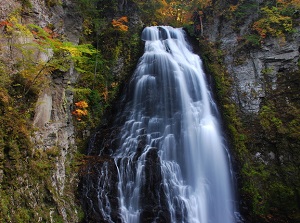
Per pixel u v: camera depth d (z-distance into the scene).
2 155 6.00
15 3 8.67
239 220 11.34
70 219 8.20
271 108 13.34
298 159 11.72
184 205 10.48
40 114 8.23
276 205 11.35
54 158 8.45
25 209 6.24
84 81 12.67
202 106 13.73
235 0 16.69
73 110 11.35
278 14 14.45
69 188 9.22
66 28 11.99
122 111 13.36
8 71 7.39
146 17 18.84
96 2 15.73
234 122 13.76
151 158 10.97
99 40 15.09
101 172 10.30
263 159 12.66
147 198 10.07
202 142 12.45
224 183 11.98
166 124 12.62
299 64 13.34
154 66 14.37
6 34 7.77
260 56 14.45
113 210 9.66
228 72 15.20
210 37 17.06
